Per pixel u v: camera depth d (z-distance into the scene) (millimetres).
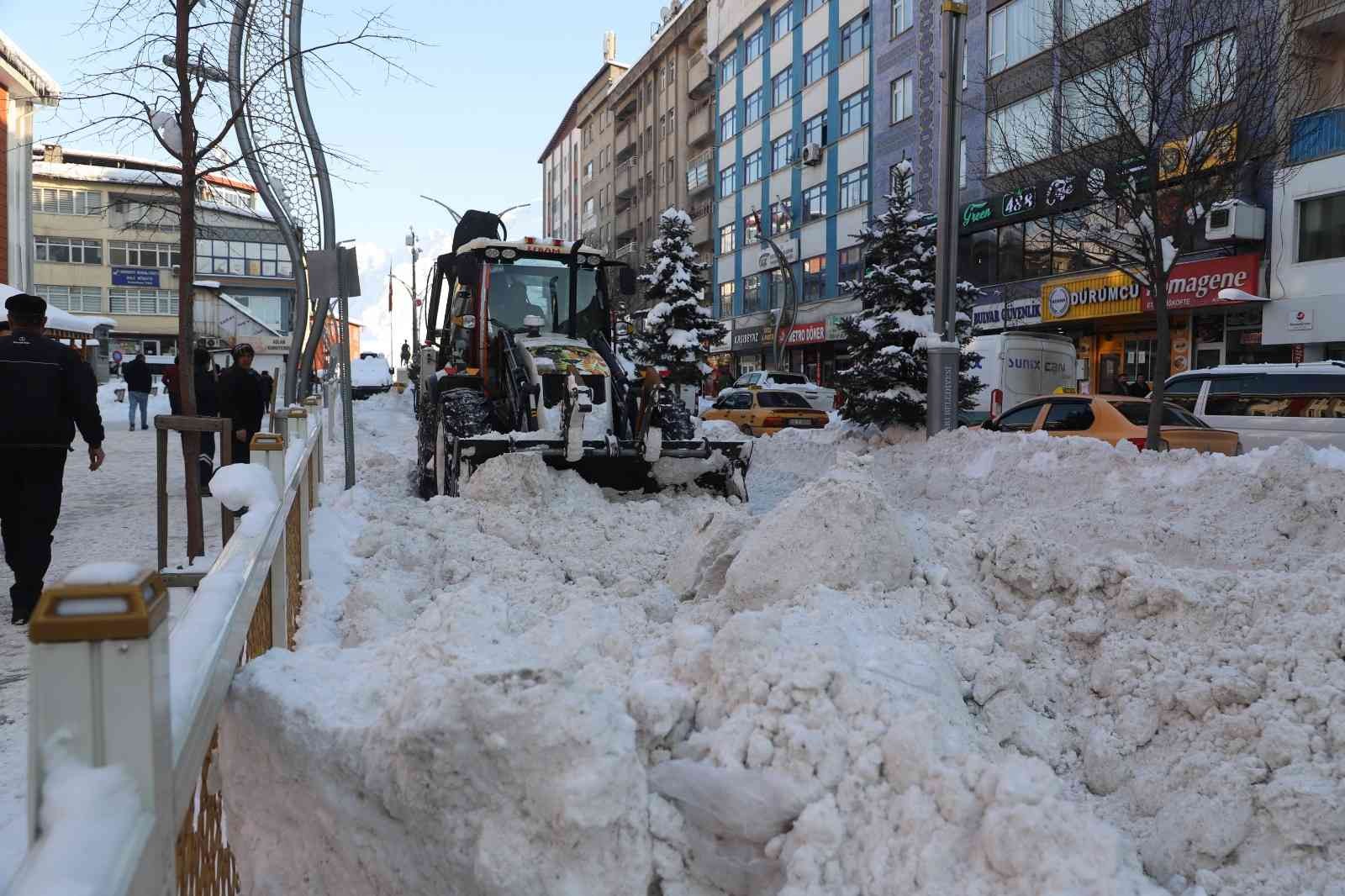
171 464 13211
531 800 2104
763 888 2314
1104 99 11242
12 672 4129
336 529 6500
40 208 54625
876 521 4180
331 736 2256
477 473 7145
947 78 12555
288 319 56156
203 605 2193
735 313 44656
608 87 66062
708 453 7887
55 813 1272
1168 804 2770
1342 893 2316
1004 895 2043
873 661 3018
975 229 26156
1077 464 8953
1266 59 10648
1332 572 3855
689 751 2588
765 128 41312
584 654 3227
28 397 4832
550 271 9344
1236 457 7758
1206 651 3336
